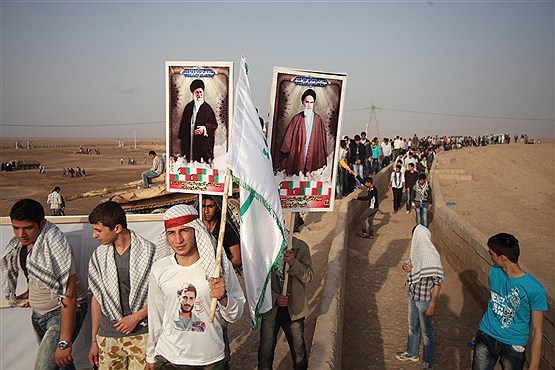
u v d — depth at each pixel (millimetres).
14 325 4961
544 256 11109
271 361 4945
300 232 13133
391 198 24156
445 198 20078
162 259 3703
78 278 4668
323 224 14094
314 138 5223
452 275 11617
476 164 44781
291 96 5074
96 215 4043
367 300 9945
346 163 18609
